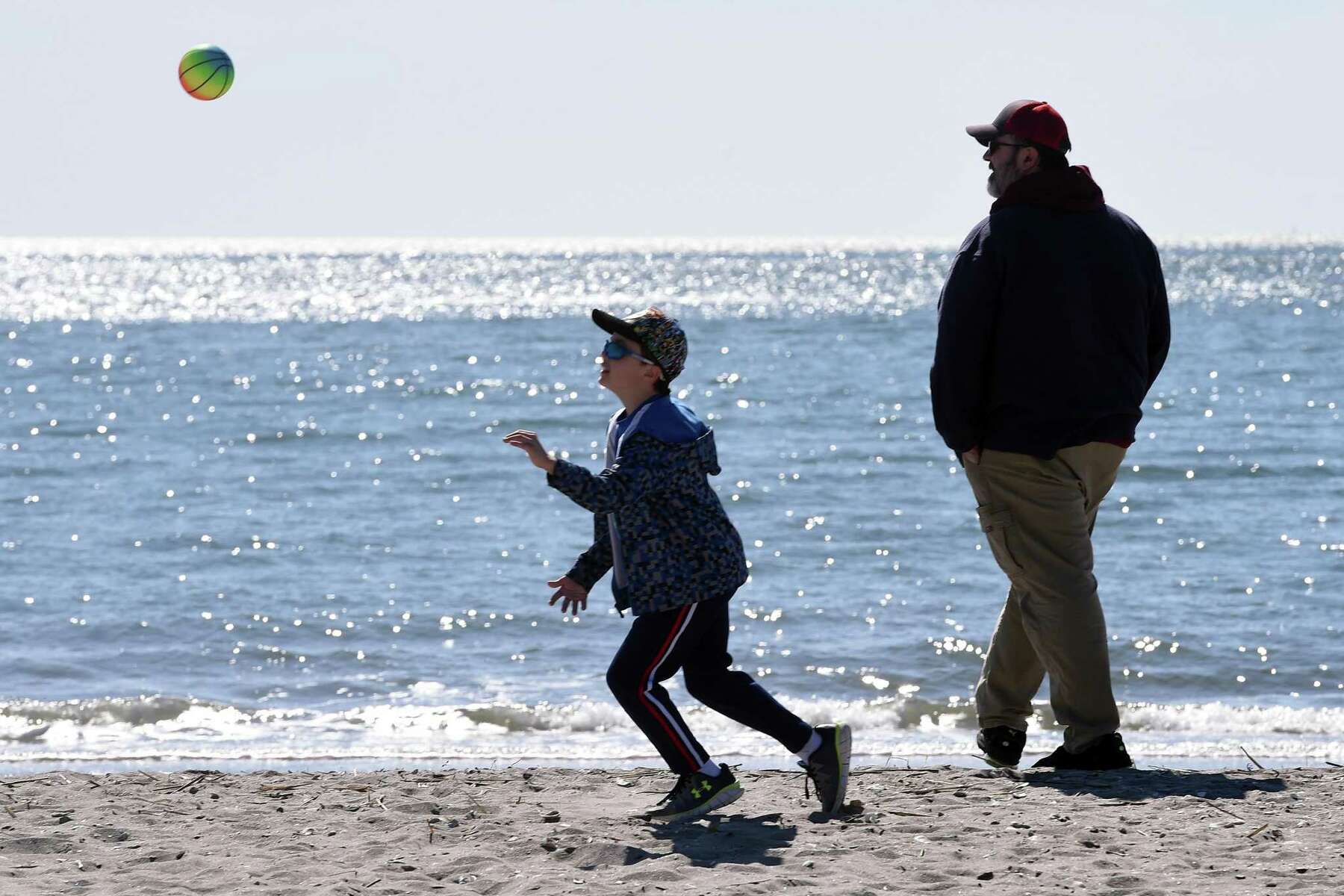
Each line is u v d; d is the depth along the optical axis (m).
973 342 19.14
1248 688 35.47
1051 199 19.16
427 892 14.84
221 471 77.62
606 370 16.84
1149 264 19.67
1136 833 16.66
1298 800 18.14
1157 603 44.41
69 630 41.41
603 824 17.36
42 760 28.72
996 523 19.62
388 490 70.75
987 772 20.16
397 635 40.94
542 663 37.94
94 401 114.62
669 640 16.45
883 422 100.81
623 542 16.47
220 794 19.84
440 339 191.12
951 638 40.19
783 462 81.00
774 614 43.47
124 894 14.91
